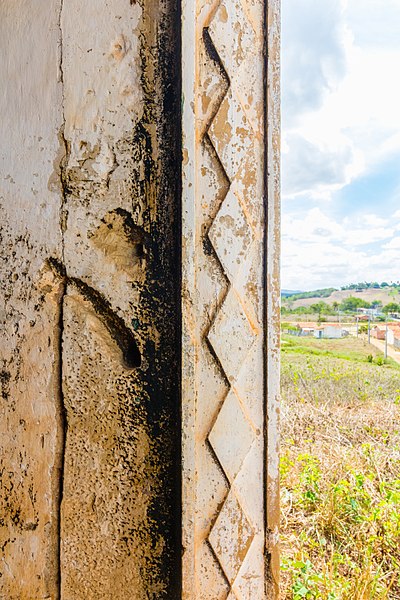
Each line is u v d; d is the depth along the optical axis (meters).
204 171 1.19
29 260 1.18
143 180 1.17
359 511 2.98
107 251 1.18
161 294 1.16
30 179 1.18
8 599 1.15
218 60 1.20
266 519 1.23
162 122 1.17
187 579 1.10
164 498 1.14
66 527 1.15
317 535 2.80
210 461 1.18
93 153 1.17
